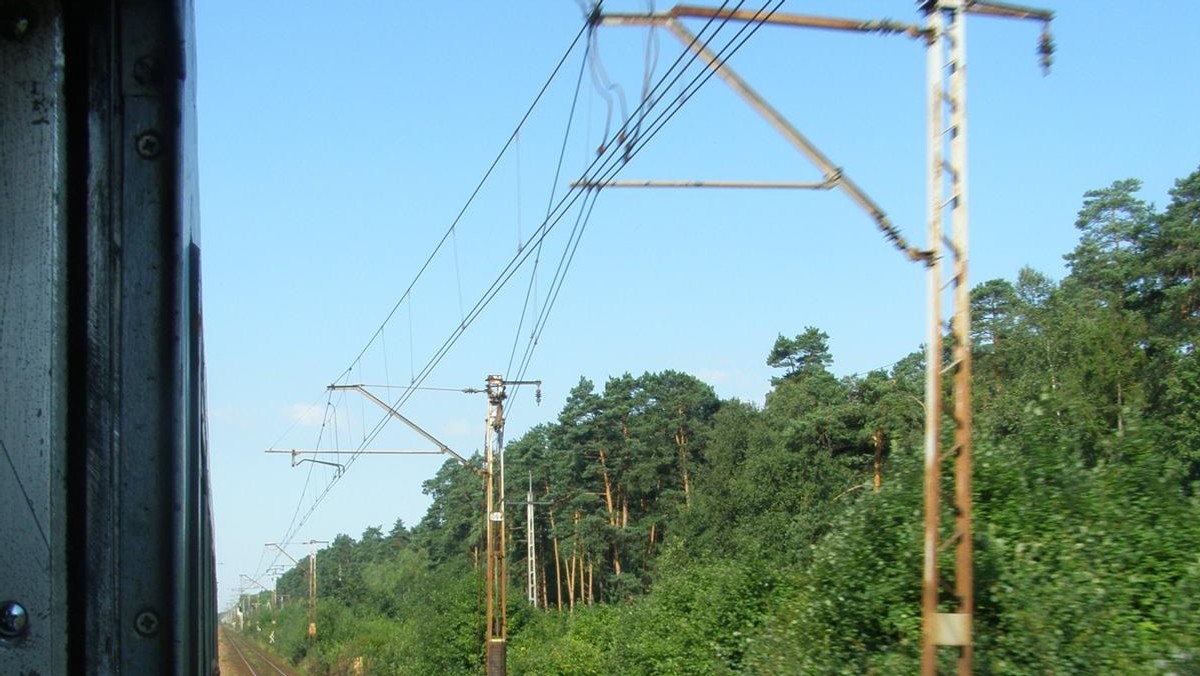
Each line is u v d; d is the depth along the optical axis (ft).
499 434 101.30
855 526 40.78
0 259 7.36
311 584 238.48
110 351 7.73
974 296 125.08
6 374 7.28
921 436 41.96
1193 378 65.87
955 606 34.65
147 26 8.06
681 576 84.58
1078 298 107.65
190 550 9.22
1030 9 29.94
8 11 7.55
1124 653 30.96
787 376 162.71
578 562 196.03
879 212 29.07
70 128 7.75
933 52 29.40
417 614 146.00
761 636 47.09
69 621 7.28
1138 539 34.60
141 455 7.71
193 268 10.17
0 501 7.14
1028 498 36.58
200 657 10.63
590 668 101.65
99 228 7.82
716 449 146.41
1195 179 85.66
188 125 9.09
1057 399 40.50
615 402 187.01
